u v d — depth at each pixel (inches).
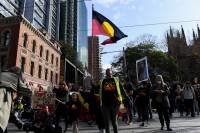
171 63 1892.2
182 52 2723.9
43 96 540.7
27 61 1185.4
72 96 327.0
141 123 411.5
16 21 1136.2
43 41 1389.0
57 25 3654.0
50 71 1492.4
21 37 1139.3
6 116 154.1
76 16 4195.4
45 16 3201.3
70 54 2332.7
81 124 455.2
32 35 1249.4
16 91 163.2
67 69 1604.3
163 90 312.3
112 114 232.8
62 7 3905.0
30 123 321.4
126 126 376.2
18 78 166.7
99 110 266.8
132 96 466.3
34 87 1238.3
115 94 233.6
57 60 1635.1
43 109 325.7
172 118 470.9
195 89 546.6
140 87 396.2
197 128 307.6
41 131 317.7
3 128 150.9
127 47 1941.4
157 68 1881.2
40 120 321.1
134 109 530.0
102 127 265.6
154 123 400.5
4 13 2119.8
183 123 371.9
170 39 2780.5
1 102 151.3
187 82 494.0
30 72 1221.7
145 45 1909.4
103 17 438.0
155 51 1887.3
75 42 4060.0
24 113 369.1
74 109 321.7
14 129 403.9
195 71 2586.1
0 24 1155.3
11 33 1130.0
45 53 1421.0
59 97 341.7
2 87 153.9
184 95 489.7
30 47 1225.4
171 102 550.6
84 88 578.2
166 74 1889.8
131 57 1852.9
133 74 1819.6
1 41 1141.1
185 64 2635.3
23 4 2544.3
